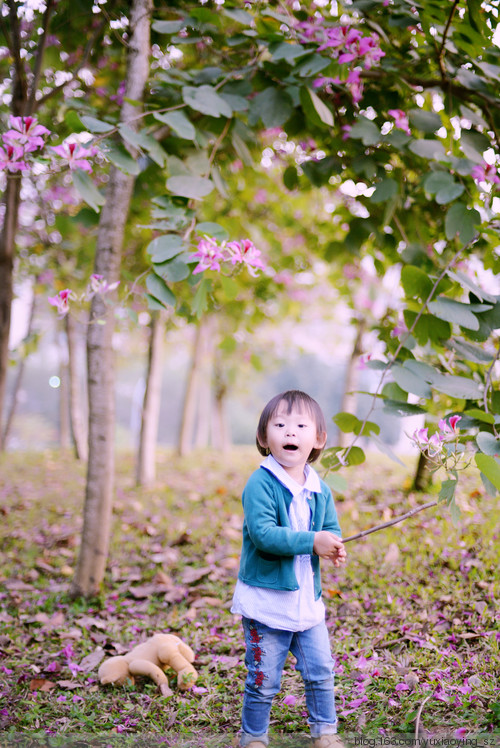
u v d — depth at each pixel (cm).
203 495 709
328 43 333
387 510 549
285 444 235
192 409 1104
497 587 353
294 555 227
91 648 338
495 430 272
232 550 500
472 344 329
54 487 818
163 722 259
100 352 424
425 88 387
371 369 312
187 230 346
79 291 782
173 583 445
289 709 262
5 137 295
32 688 290
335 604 373
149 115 398
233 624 361
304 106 348
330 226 676
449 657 287
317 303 1014
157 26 373
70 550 544
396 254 462
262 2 382
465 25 350
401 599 364
